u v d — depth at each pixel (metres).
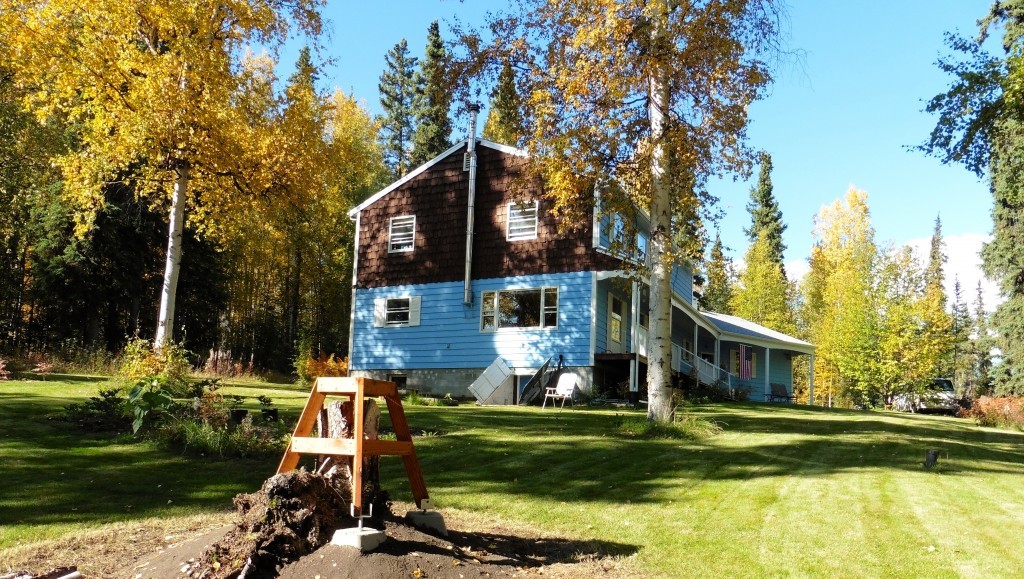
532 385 20.44
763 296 53.56
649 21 12.55
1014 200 20.19
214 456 8.99
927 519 6.95
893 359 39.66
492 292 22.86
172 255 16.09
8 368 17.75
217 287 32.69
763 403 24.73
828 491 8.20
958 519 6.96
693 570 5.32
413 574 4.45
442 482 8.38
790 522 6.78
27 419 10.49
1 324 30.41
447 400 19.34
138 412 9.55
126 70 15.41
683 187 13.88
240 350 40.53
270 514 4.69
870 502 7.66
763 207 61.94
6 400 12.22
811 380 35.25
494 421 14.02
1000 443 14.78
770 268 54.50
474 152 23.64
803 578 5.15
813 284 56.50
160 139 15.48
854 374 40.94
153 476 7.89
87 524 6.07
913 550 5.87
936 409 38.25
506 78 14.67
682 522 6.77
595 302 21.45
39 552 5.27
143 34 16.28
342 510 5.06
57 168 26.08
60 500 6.75
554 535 6.26
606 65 12.69
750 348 34.59
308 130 17.36
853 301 43.91
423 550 4.90
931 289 58.47
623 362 23.30
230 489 7.48
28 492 6.94
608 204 14.16
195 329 34.09
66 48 15.27
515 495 7.81
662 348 13.37
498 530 6.34
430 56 45.78
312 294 42.56
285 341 40.06
